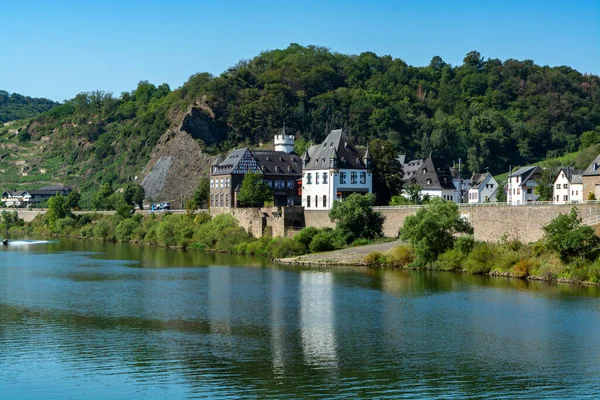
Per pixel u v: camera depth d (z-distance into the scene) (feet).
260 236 572.10
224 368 234.58
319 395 211.00
